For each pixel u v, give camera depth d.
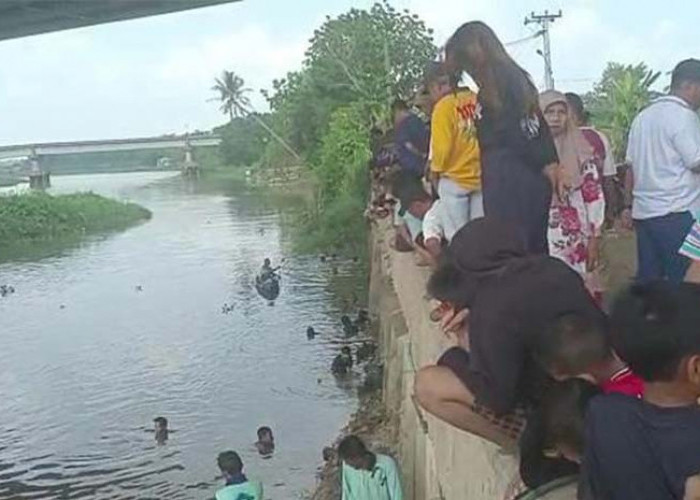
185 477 21.50
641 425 2.75
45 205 68.56
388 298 18.75
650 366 2.76
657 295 2.78
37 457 23.53
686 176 5.88
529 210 4.84
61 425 25.66
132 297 43.34
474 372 3.69
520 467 3.60
